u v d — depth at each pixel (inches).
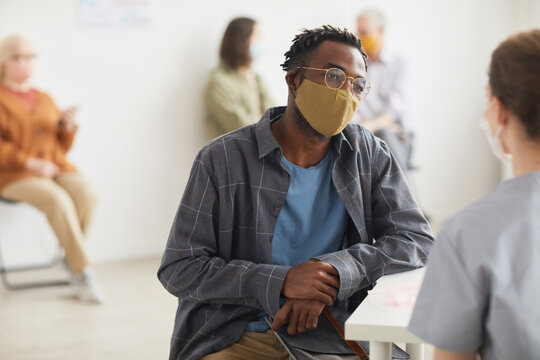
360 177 65.0
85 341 119.0
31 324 128.6
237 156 61.8
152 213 175.9
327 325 57.5
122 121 171.3
